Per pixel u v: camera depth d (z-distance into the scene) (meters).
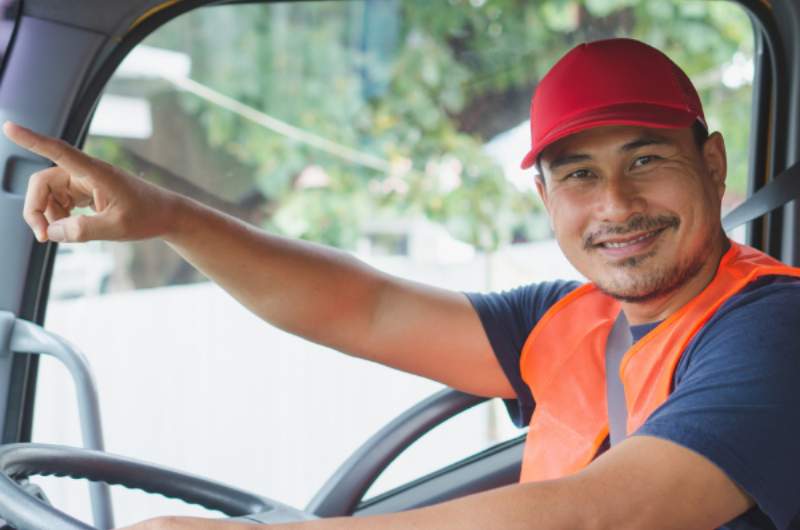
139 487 1.77
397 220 5.54
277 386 4.00
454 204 5.46
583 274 1.80
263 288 2.03
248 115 5.32
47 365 2.28
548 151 1.77
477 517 1.32
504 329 2.06
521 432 2.47
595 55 1.72
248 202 5.34
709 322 1.59
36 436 2.24
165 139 4.70
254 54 5.30
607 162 1.71
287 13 5.37
